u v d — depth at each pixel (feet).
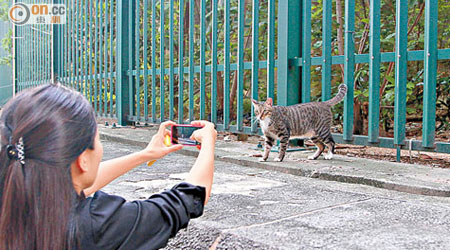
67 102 3.41
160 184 10.87
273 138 13.94
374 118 13.92
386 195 9.85
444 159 14.87
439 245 6.21
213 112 19.31
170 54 21.99
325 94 15.34
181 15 21.03
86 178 3.63
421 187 9.91
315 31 19.81
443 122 19.22
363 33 18.57
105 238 3.59
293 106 14.75
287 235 6.63
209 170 4.49
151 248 3.76
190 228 7.27
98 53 30.86
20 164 3.25
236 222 7.39
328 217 7.64
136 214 3.80
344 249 6.04
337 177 11.44
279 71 16.52
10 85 48.67
